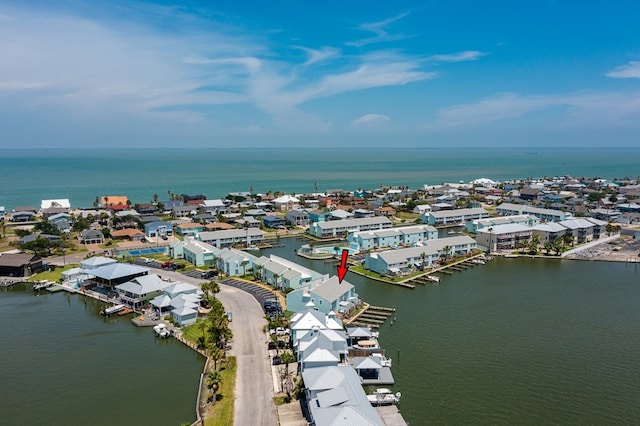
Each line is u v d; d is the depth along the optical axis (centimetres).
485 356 8231
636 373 7662
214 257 14075
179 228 19125
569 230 17575
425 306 10819
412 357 8169
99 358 8181
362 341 8381
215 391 6719
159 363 7994
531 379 7444
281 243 18012
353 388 6238
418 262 14138
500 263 15100
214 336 8056
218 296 11056
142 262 14412
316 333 7894
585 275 13588
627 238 18712
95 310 10556
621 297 11544
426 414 6462
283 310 10138
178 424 6259
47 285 11969
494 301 11206
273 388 6938
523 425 6250
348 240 17712
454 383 7300
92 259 12544
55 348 8575
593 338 9031
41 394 7031
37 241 15175
